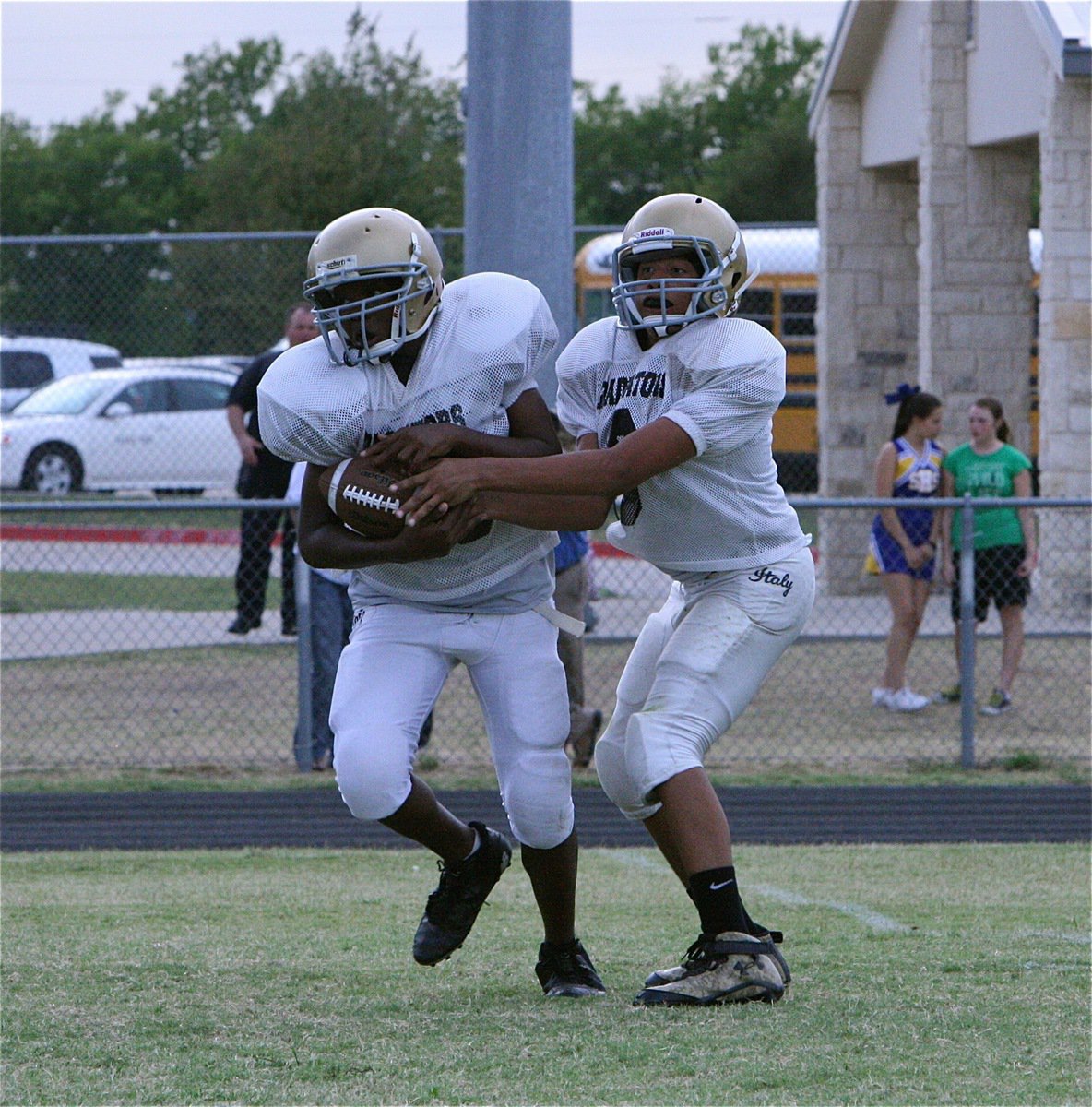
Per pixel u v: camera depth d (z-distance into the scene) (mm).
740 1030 13094
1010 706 33906
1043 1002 14070
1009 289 49406
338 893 20031
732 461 14117
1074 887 20281
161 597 47344
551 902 14461
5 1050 12617
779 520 14516
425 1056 12391
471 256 30031
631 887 20375
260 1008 13977
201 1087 11656
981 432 33469
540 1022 13453
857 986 14680
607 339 14602
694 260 13914
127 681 36719
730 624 14320
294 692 35562
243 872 21703
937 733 32125
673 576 14891
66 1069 12094
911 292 52438
